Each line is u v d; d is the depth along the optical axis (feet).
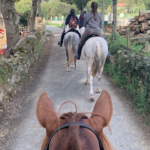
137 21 45.29
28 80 23.53
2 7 31.60
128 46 28.04
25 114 16.08
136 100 16.93
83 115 5.23
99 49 16.33
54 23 180.34
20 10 93.97
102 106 5.46
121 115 15.46
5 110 16.43
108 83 21.93
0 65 18.61
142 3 156.66
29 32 44.11
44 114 5.36
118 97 18.45
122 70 22.16
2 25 28.43
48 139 5.01
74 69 25.94
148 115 14.99
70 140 3.84
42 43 45.24
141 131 13.41
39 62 31.24
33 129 14.06
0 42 28.43
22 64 24.36
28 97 19.15
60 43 27.48
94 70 17.11
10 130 13.98
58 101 18.19
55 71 26.71
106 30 59.67
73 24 24.49
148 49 28.58
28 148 12.16
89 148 4.13
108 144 5.24
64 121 4.93
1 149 12.07
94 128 4.93
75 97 18.80
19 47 26.99
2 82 17.52
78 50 19.34
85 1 69.97
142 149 11.75
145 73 17.06
